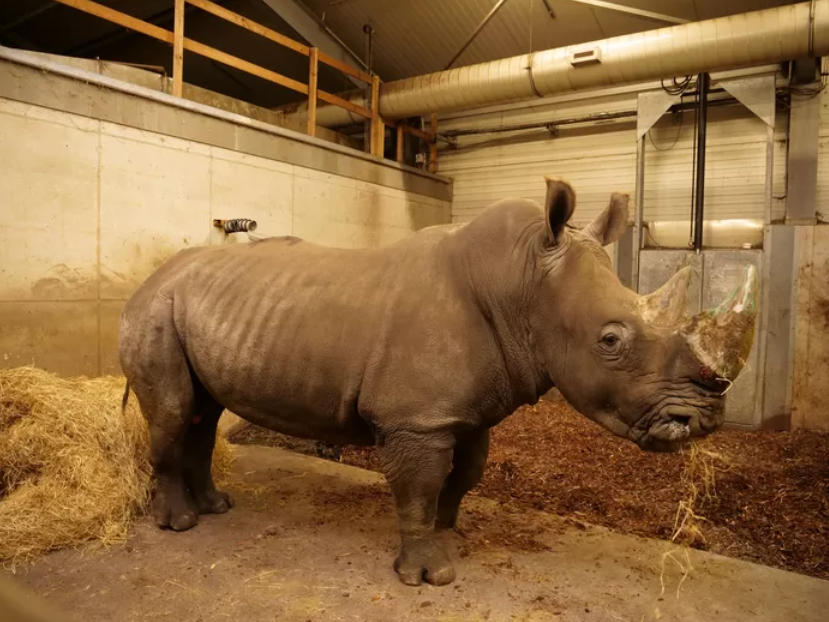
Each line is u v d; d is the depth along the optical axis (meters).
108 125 5.21
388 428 2.71
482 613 2.56
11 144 4.59
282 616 2.52
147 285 3.43
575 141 8.73
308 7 8.97
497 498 4.27
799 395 6.64
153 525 3.45
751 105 6.82
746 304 2.15
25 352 4.74
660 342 2.30
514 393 2.81
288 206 6.99
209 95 7.38
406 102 8.13
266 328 2.99
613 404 2.44
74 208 5.00
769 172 6.71
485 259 2.74
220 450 4.43
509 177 9.33
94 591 2.71
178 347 3.27
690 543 3.60
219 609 2.57
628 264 7.50
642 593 2.77
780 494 4.47
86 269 5.11
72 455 3.55
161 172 5.64
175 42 5.83
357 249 3.23
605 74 6.70
